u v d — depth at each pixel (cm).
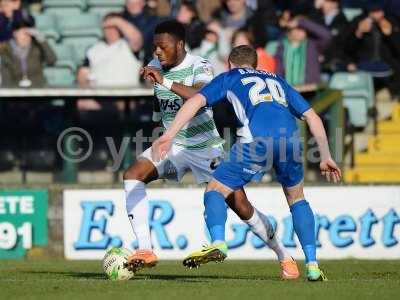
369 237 4728
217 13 6375
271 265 4203
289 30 5803
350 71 6072
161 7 6162
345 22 6197
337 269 3925
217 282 2898
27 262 4456
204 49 5700
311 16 6209
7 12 5984
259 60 5525
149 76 3056
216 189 2877
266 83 2908
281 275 3322
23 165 5319
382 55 6119
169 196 4703
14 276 3425
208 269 3934
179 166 3241
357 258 4712
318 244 4719
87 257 4722
